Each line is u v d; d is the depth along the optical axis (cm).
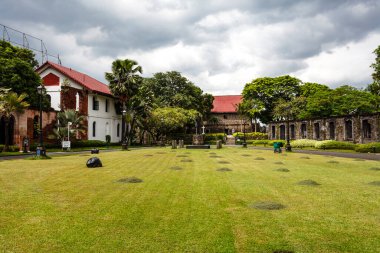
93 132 4116
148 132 5478
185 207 653
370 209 641
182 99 5444
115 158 1927
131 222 550
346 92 4553
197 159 1870
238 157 2050
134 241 464
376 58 2891
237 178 1058
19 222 548
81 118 3394
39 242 461
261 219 570
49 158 1919
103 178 1044
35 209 632
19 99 2575
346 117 3219
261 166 1461
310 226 532
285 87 5834
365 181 999
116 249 437
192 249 437
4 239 471
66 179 1019
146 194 778
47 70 3794
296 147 3500
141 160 1781
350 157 2053
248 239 473
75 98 3775
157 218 573
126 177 1070
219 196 760
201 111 6078
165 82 5716
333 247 445
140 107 4284
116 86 4006
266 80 5978
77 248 440
